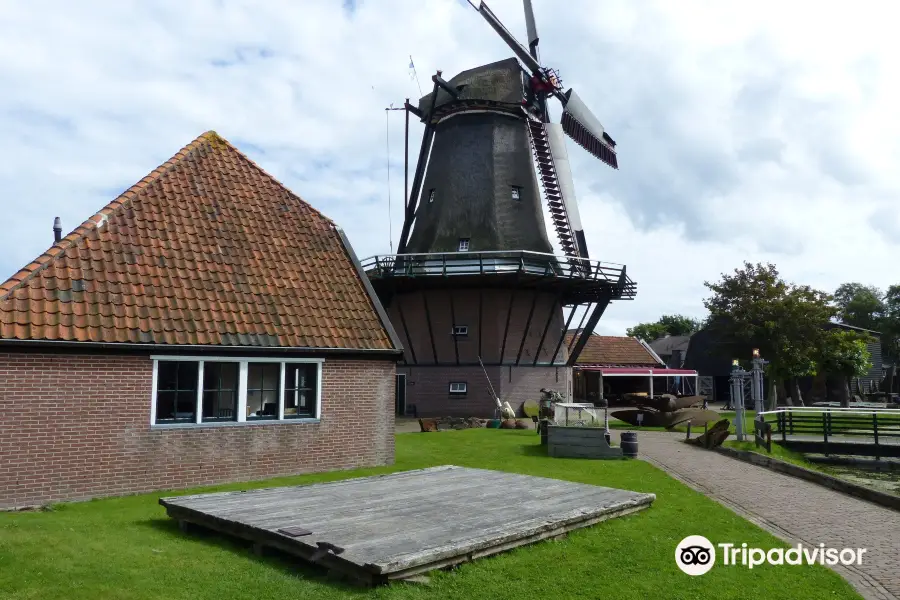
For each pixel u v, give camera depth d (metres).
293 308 12.60
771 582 6.48
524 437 20.02
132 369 10.18
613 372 39.31
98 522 8.02
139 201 12.17
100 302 10.23
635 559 6.95
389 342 13.57
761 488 12.00
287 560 6.63
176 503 7.95
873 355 50.78
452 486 9.66
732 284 34.44
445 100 27.78
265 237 13.52
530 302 26.97
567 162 29.28
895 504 10.29
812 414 28.52
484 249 26.22
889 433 19.06
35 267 10.05
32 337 9.20
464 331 26.75
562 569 6.50
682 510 9.59
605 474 13.02
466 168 27.30
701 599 5.90
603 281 25.81
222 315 11.47
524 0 30.86
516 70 27.70
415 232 27.91
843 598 6.11
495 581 6.05
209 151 14.26
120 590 5.53
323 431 12.47
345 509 7.89
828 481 12.26
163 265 11.48
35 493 9.16
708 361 51.31
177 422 10.69
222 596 5.52
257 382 11.94
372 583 5.75
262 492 8.91
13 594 5.32
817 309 32.97
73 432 9.55
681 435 22.16
